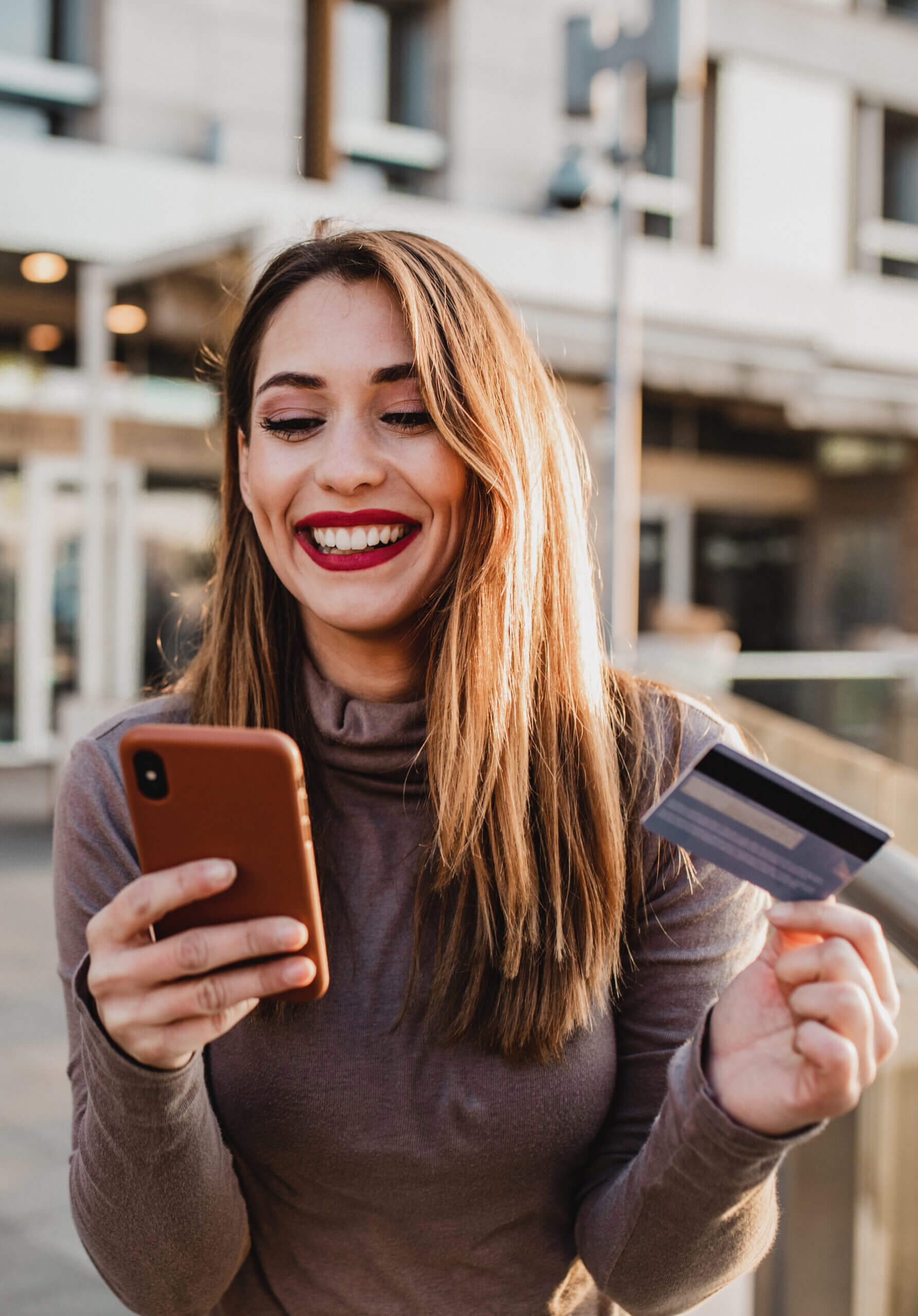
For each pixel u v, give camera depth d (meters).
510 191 10.40
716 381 10.23
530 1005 1.04
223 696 1.19
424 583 1.10
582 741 1.12
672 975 1.11
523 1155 1.05
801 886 0.83
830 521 13.42
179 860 0.84
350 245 1.10
